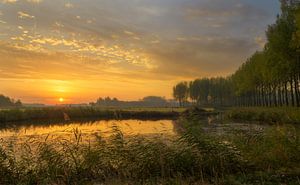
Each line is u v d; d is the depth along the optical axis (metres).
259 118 40.25
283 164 10.00
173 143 11.05
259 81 56.94
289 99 58.94
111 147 10.41
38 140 14.46
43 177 9.30
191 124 10.80
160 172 9.55
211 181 8.78
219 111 76.88
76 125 41.69
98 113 68.12
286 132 12.30
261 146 11.00
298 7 29.11
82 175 9.64
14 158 9.96
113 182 8.95
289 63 34.62
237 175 9.16
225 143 10.73
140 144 10.57
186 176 9.29
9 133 30.17
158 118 62.75
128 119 59.16
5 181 9.26
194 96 129.00
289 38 34.03
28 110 59.03
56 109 62.81
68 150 10.55
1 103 146.38
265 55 41.16
